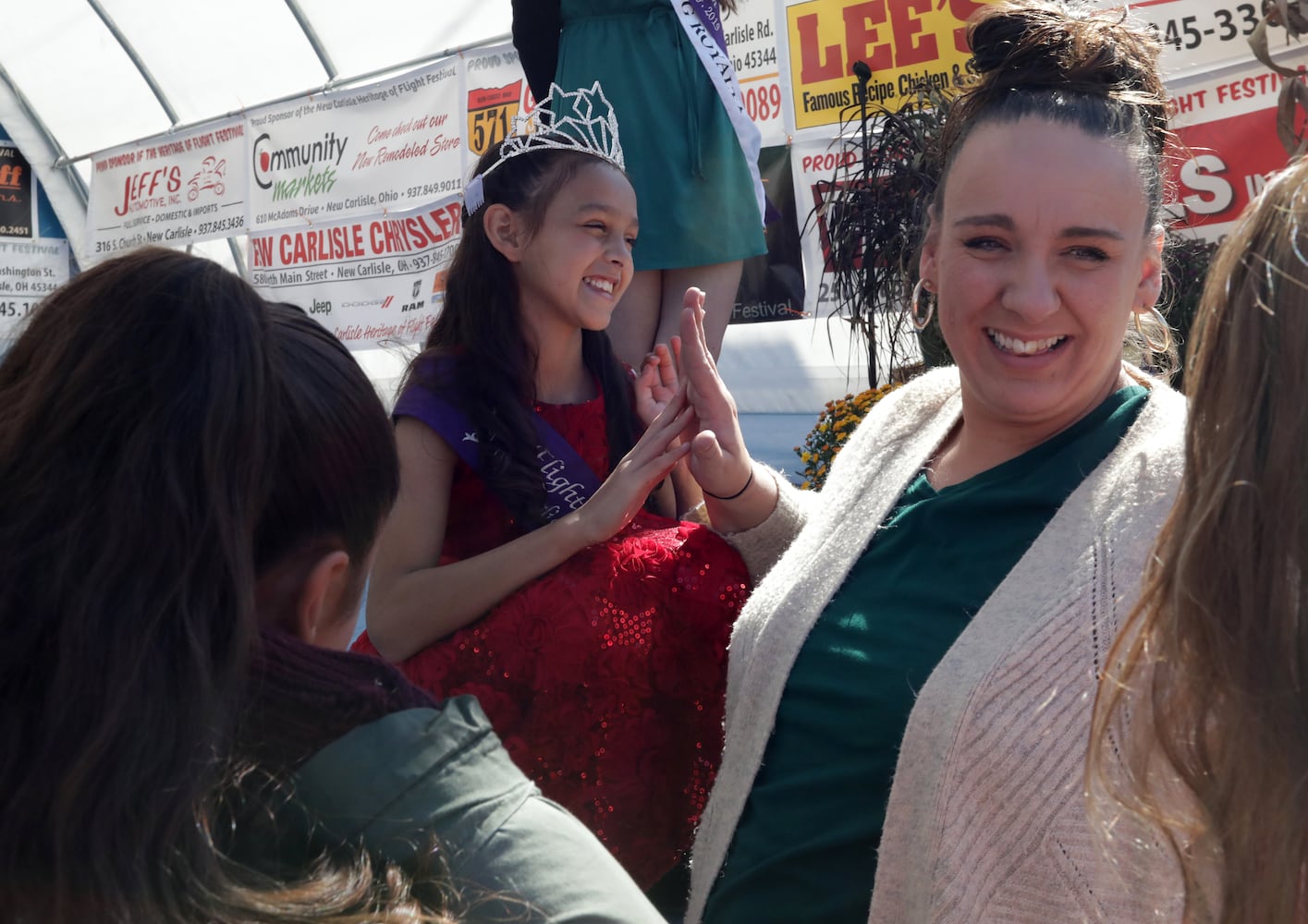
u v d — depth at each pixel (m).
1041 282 1.32
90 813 0.66
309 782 0.75
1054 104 1.35
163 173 8.23
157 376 0.74
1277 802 0.79
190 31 7.52
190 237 8.09
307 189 7.23
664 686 1.83
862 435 1.68
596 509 1.81
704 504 2.19
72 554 0.70
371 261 6.95
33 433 0.74
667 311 2.86
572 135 2.04
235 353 0.77
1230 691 0.81
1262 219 0.82
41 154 9.09
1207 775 0.84
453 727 0.80
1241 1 3.63
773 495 1.87
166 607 0.71
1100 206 1.31
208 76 7.88
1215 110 3.72
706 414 1.84
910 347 3.48
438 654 1.81
